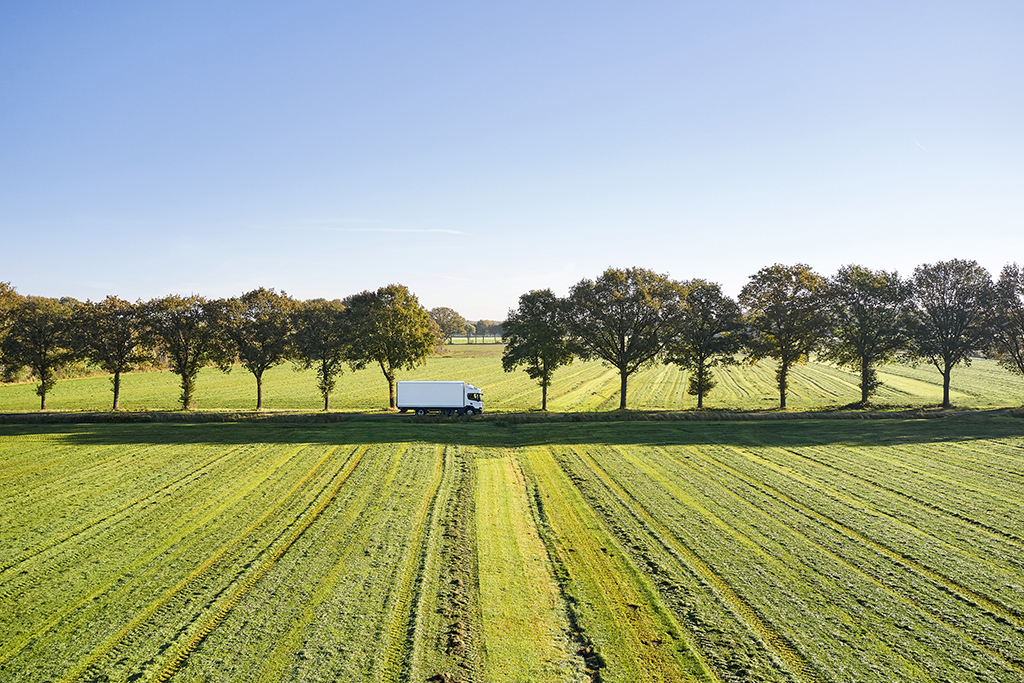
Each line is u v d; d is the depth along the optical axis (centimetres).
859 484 3041
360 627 1552
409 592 1767
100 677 1327
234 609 1647
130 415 5412
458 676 1337
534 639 1517
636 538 2250
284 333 7000
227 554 2052
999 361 6856
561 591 1798
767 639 1501
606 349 7125
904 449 3941
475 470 3419
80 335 6606
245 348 6906
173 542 2169
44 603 1684
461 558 2047
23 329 6544
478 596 1755
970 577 1864
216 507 2619
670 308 6812
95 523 2394
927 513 2536
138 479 3125
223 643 1464
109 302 6794
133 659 1396
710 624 1577
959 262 6538
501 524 2425
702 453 3903
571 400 8438
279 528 2330
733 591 1781
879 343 6869
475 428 5053
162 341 6900
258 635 1504
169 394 9056
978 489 2917
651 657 1425
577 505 2711
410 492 2880
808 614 1627
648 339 6769
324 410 7119
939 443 4128
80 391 9244
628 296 6756
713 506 2672
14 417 5238
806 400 8056
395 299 7062
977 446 3991
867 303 6906
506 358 7156
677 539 2245
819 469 3397
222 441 4272
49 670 1354
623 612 1655
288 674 1333
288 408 7462
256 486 2988
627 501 2766
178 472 3288
